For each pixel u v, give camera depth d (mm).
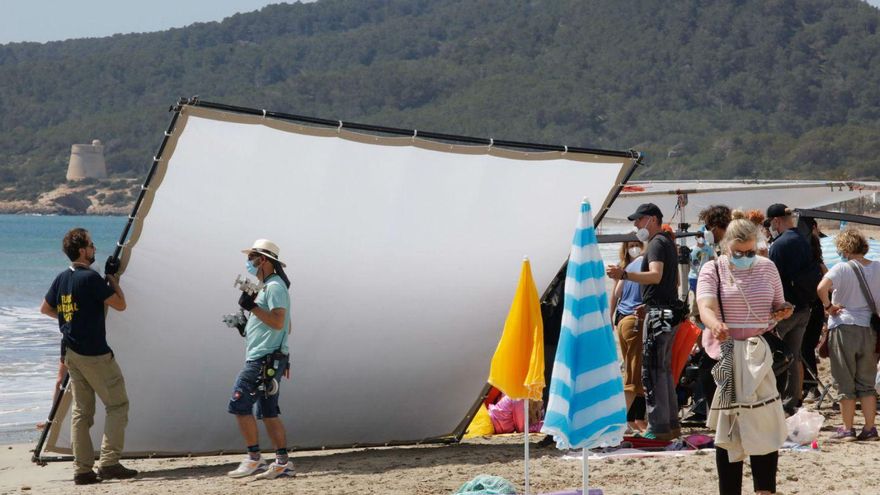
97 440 17562
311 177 16188
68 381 16844
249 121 15461
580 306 11398
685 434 17906
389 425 18875
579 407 11273
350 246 16906
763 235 20812
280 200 16281
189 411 17688
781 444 11938
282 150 15852
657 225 16609
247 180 16000
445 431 19312
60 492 15578
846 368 16703
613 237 18859
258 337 15766
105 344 16328
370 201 16609
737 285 12109
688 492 13594
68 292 16062
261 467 16141
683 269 26312
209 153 15648
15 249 136125
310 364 17750
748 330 12055
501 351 12828
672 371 16875
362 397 18375
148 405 17484
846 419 16797
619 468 15180
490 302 17922
